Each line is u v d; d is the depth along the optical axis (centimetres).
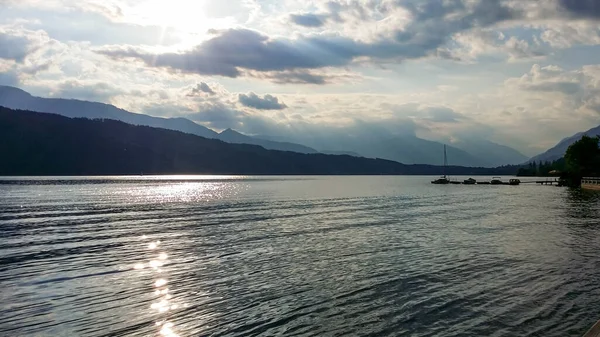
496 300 1622
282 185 14438
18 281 1906
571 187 11725
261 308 1537
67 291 1750
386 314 1475
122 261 2327
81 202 6419
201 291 1747
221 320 1421
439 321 1409
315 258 2389
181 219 4338
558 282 1867
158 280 1920
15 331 1330
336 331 1330
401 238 3111
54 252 2594
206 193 9238
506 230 3516
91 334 1308
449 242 2922
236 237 3159
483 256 2425
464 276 1977
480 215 4797
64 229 3591
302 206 6025
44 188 10262
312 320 1420
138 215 4719
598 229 3534
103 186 11875
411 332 1319
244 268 2148
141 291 1748
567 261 2286
